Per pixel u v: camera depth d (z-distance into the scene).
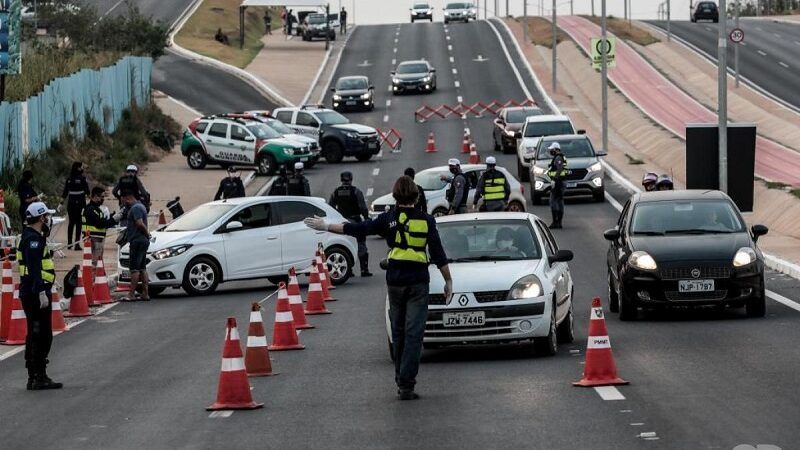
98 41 95.88
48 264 19.53
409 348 16.88
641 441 13.59
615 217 47.44
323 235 34.06
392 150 73.75
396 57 116.94
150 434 15.32
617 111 82.81
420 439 14.27
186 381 19.38
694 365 18.77
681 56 105.06
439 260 17.14
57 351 23.61
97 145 63.31
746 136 42.81
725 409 15.23
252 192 59.19
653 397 16.22
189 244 32.56
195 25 130.88
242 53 118.94
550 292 20.28
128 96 73.88
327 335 24.30
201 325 26.70
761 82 91.00
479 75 104.00
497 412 15.67
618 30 123.38
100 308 30.64
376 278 35.25
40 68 59.16
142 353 22.84
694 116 78.06
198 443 14.62
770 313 24.83
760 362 18.81
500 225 21.66
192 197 56.47
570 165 51.84
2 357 23.31
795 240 38.38
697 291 23.78
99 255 36.06
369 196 56.34
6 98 51.84
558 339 22.06
